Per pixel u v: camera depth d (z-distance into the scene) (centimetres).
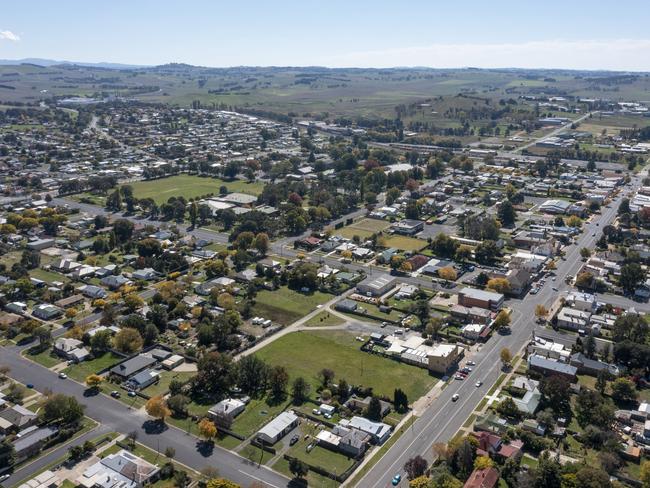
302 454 15638
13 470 14962
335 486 14388
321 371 19688
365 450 15788
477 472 14225
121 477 14375
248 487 14300
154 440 16212
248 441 16200
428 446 15862
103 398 18312
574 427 16625
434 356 19725
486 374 19562
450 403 17875
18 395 18050
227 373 18850
